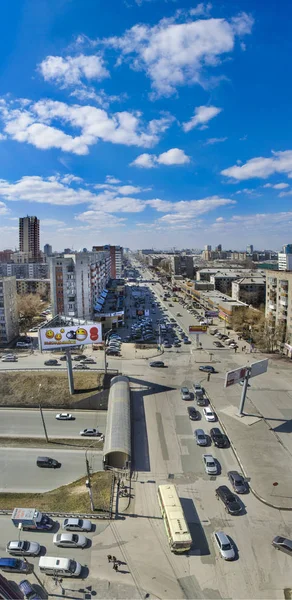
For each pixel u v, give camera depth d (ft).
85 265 389.60
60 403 236.22
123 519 126.11
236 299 523.70
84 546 113.50
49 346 229.86
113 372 268.62
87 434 202.59
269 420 196.65
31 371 266.57
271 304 353.31
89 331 235.81
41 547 114.21
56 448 190.08
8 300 375.86
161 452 167.22
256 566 107.14
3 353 333.42
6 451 187.62
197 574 104.17
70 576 102.94
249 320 403.13
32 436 202.28
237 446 171.22
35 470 171.83
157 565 107.04
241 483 142.61
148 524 123.75
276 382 250.37
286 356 313.12
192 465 157.69
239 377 192.54
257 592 98.89
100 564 107.55
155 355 318.86
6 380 253.44
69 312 381.81
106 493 141.18
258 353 322.55
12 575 104.27
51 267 376.27
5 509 136.15
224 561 108.37
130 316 502.79
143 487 143.84
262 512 130.00
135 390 238.07
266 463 158.20
